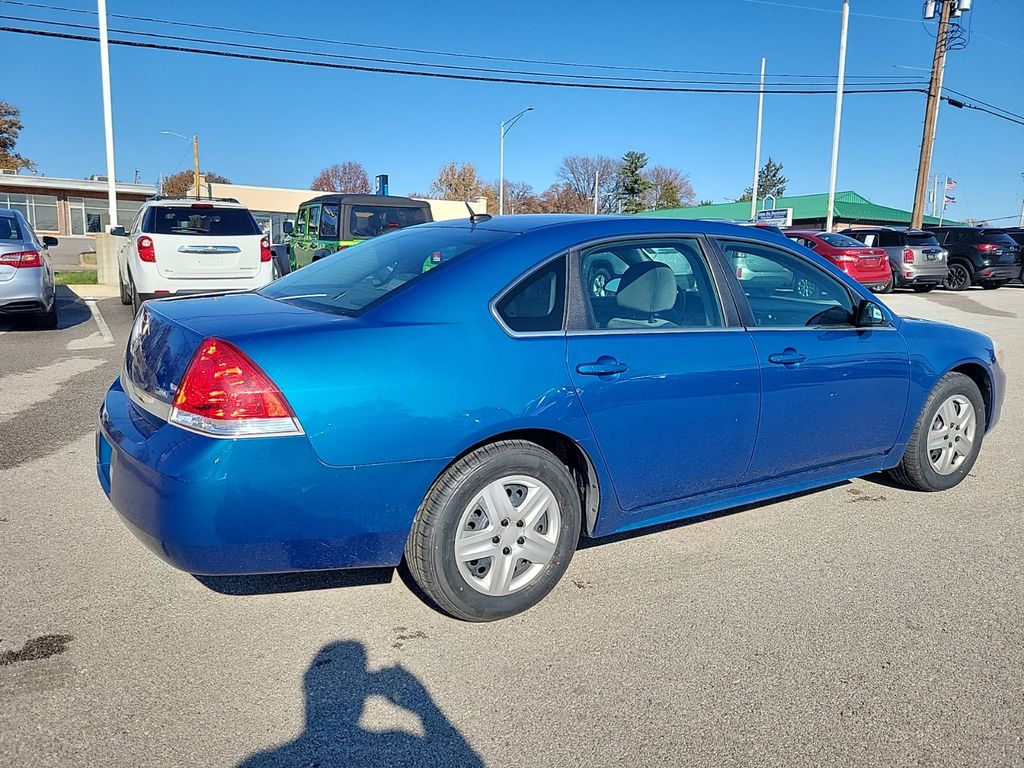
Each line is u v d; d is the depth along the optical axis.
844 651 3.19
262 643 3.15
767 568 3.94
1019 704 2.86
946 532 4.45
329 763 2.49
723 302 3.95
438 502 3.15
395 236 4.22
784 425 4.07
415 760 2.52
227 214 11.23
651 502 3.77
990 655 3.18
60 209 56.44
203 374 2.86
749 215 50.16
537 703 2.81
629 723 2.71
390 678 2.94
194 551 2.84
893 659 3.14
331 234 14.86
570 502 3.46
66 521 4.29
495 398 3.18
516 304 3.38
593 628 3.33
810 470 4.36
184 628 3.25
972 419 5.11
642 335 3.62
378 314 3.19
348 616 3.38
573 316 3.48
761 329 4.02
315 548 3.00
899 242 20.61
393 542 3.12
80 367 8.33
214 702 2.77
